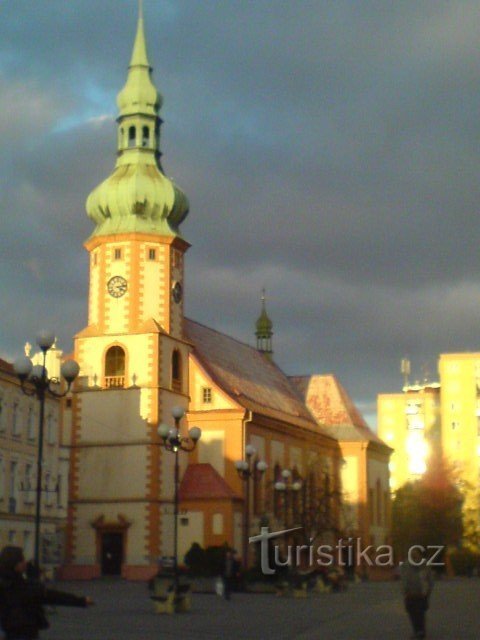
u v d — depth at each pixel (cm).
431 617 4928
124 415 9169
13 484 7706
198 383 9725
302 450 11381
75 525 9156
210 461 9562
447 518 14938
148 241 9356
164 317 9369
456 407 18912
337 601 6394
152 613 4966
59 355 9500
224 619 4641
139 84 9719
